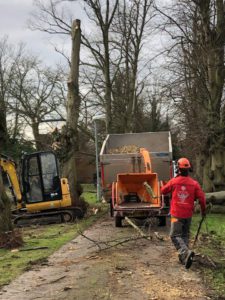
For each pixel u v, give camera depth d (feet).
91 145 148.56
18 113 144.77
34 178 65.26
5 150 109.60
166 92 82.43
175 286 26.08
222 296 24.44
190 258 29.14
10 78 151.94
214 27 77.61
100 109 123.85
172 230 31.83
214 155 77.46
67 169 71.36
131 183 54.39
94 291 25.23
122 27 121.08
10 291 25.89
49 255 35.78
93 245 39.19
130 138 70.54
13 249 39.37
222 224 55.88
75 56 75.36
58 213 64.18
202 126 77.82
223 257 33.83
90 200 100.17
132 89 123.54
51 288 26.16
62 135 72.18
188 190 31.91
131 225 48.73
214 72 78.02
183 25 80.43
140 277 27.96
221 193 68.49
